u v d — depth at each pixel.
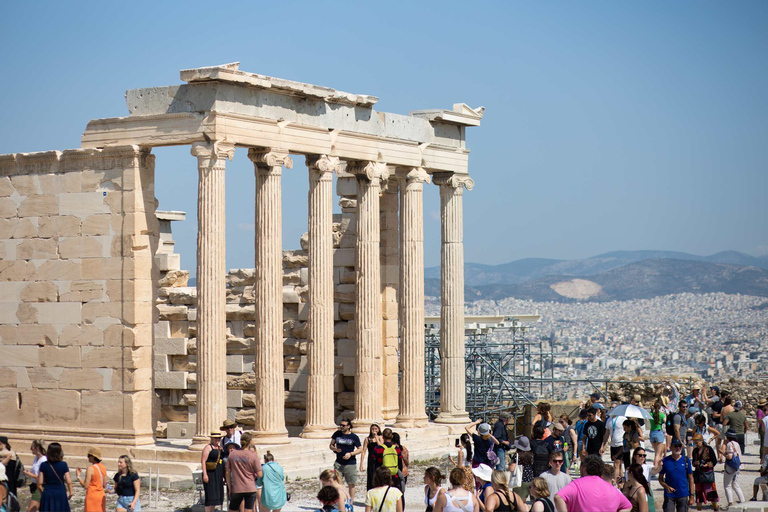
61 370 46.97
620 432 43.91
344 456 39.38
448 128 57.66
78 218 46.75
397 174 55.59
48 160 47.50
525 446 39.38
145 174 46.03
